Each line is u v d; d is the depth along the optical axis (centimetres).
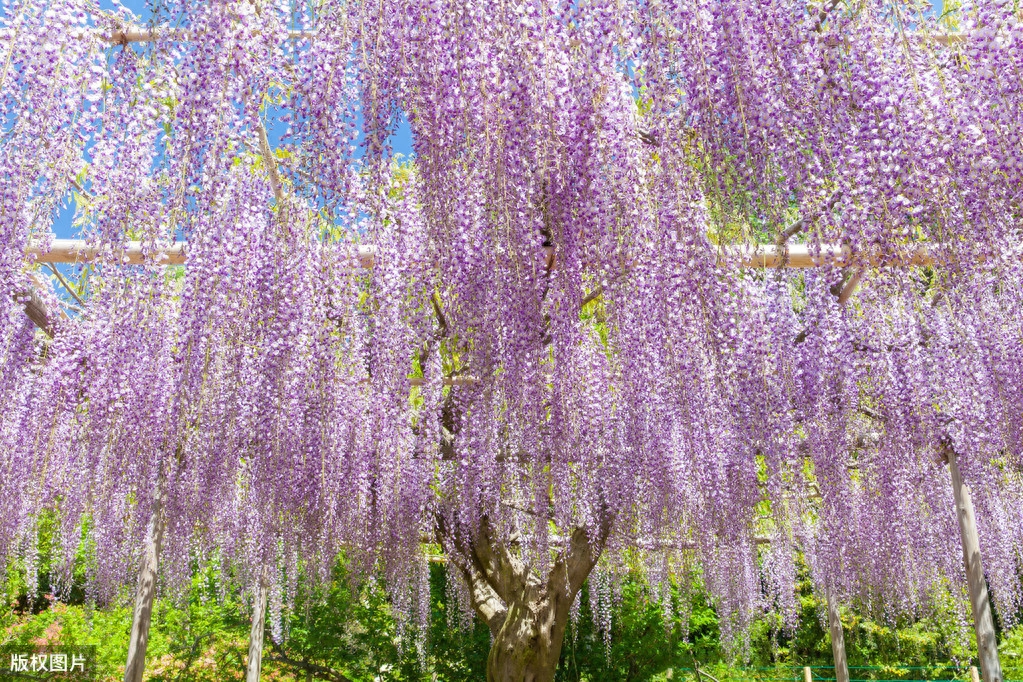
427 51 302
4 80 315
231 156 358
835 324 385
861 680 1248
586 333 430
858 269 292
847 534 459
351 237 369
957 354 372
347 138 320
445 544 580
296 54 323
